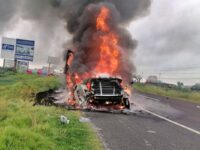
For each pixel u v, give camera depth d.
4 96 27.28
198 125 17.19
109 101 22.34
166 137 13.12
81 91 22.95
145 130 14.55
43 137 9.92
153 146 11.20
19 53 59.59
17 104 18.14
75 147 9.97
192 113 23.44
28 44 59.50
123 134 13.20
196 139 13.08
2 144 8.54
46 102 23.62
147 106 27.00
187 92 54.03
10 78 61.22
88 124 15.04
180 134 14.08
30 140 9.18
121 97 22.45
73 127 13.45
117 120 17.36
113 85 22.56
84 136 11.92
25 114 13.98
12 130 9.52
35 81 50.62
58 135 11.20
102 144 11.01
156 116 20.34
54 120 14.11
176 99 39.28
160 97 41.00
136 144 11.38
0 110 14.58
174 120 18.81
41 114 14.80
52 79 58.88
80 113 19.20
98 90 22.30
